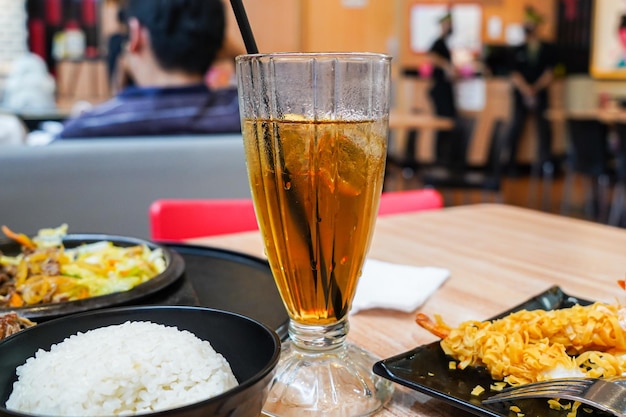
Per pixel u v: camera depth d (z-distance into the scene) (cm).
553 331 51
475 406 45
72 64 561
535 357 48
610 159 486
